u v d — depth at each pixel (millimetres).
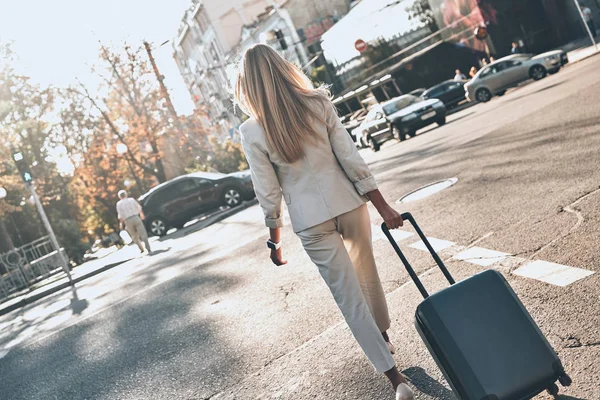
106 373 5941
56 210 44312
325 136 3232
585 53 28594
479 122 17797
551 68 26000
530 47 36750
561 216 5934
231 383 4637
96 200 51062
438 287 5109
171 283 10109
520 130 12586
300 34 52531
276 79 3199
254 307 6637
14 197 38188
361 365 4160
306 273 7395
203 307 7445
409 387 3252
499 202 7383
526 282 4566
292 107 3168
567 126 10867
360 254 3527
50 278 21297
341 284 3326
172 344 6223
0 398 6344
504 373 2594
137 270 14297
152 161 44375
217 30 62969
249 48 3283
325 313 5570
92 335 8008
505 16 36469
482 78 27188
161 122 44188
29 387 6391
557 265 4688
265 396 4203
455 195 8734
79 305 11672
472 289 2766
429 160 13555
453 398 3305
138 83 43719
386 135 23562
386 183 12547
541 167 8438
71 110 44625
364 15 42156
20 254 20891
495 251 5559
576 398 2914
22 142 44344
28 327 11047
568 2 37000
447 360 2688
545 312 3955
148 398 4852
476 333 2668
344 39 44625
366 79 42875
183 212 24125
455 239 6449
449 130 19312
